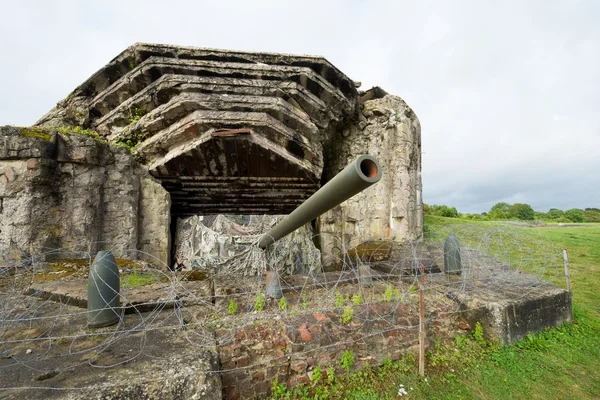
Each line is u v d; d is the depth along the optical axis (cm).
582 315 504
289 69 738
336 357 321
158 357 254
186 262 1244
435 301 447
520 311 414
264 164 784
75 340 286
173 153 727
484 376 333
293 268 1170
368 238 950
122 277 502
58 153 588
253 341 321
